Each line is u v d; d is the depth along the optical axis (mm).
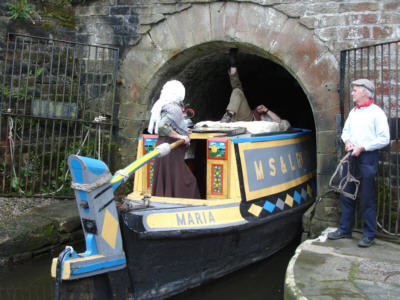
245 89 11414
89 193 3521
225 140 4984
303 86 6238
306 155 7086
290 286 3795
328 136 6074
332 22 5988
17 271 5230
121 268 3785
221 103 10570
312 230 6043
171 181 4754
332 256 4516
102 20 7445
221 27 6660
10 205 6348
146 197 4473
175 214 4312
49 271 5270
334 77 6016
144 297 4160
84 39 7586
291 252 6117
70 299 3504
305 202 6426
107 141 7566
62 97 7367
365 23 5828
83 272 3492
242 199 5070
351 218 5062
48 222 5766
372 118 4613
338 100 5992
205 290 4828
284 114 12156
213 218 4633
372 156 4691
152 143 5371
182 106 5504
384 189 5367
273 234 5660
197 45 6879
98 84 7582
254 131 5875
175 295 4512
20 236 5398
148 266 4102
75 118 6926
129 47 7332
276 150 6035
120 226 3814
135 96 7371
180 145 4754
